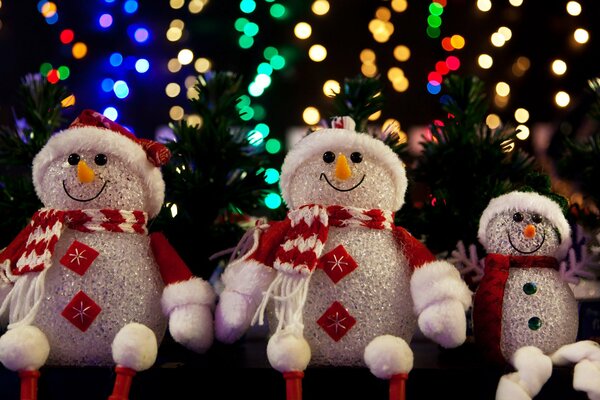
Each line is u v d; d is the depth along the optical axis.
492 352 0.83
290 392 0.77
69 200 0.83
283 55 1.80
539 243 0.85
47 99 1.01
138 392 0.79
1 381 0.80
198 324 0.81
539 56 1.74
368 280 0.82
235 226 0.98
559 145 1.15
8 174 1.05
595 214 0.99
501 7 1.77
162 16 1.78
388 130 0.97
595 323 0.92
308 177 0.84
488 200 0.93
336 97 0.98
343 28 1.82
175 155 0.98
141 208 0.85
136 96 1.79
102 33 1.80
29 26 1.82
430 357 0.87
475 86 1.00
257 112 1.70
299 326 0.79
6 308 0.83
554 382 0.79
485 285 0.85
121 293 0.81
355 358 0.81
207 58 1.80
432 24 1.66
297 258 0.81
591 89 1.08
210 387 0.80
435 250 0.97
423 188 1.17
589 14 1.64
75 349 0.81
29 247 0.82
